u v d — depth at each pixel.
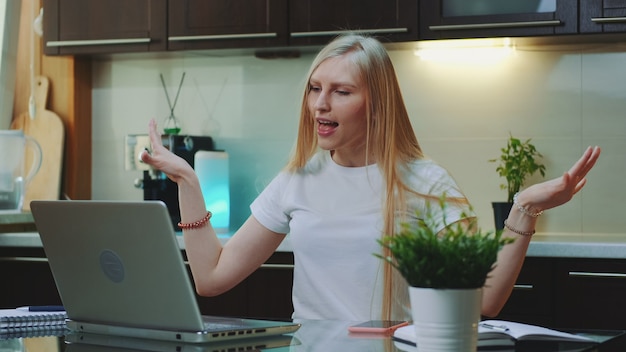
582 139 3.54
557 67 3.57
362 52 1.99
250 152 3.91
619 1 3.19
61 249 1.66
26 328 1.74
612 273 2.93
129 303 1.59
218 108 3.96
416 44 3.58
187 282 1.48
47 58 4.04
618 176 3.51
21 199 3.66
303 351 1.41
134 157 3.80
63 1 3.79
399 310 1.92
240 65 3.93
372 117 2.00
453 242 1.19
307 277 2.00
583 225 3.53
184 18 3.63
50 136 3.99
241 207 3.92
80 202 1.58
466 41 3.51
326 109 1.99
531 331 1.49
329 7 3.47
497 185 3.62
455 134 3.66
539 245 2.97
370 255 1.94
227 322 1.69
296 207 2.03
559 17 3.24
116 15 3.72
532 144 3.59
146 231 1.49
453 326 1.20
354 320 1.92
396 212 1.93
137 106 4.05
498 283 1.67
